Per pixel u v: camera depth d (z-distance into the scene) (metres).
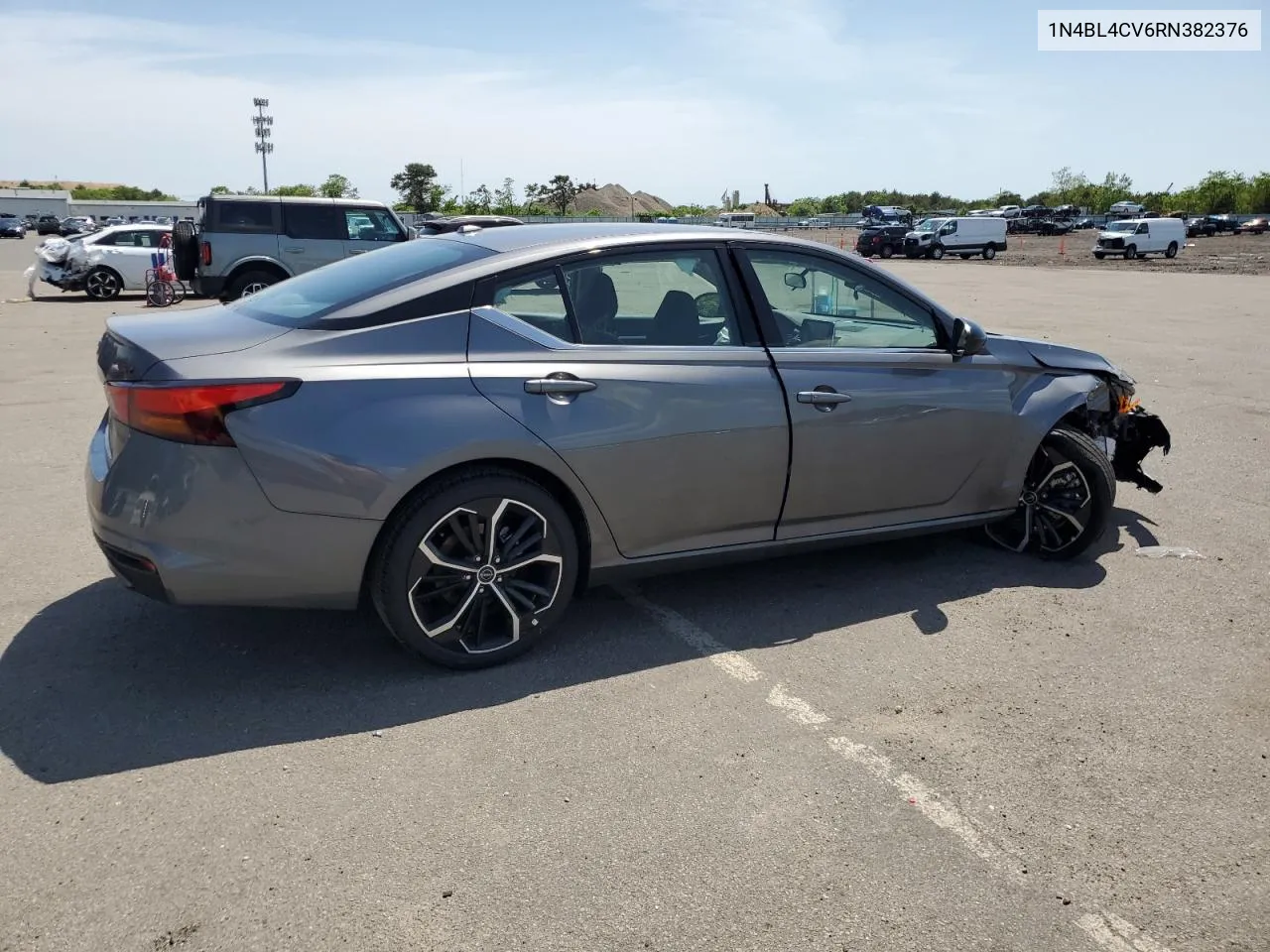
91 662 3.64
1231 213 96.94
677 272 3.94
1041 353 4.89
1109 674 3.72
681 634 4.00
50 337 13.19
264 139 57.09
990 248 48.06
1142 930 2.40
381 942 2.29
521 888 2.49
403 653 3.77
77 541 4.93
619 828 2.73
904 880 2.56
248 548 3.20
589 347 3.69
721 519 3.99
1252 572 4.81
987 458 4.62
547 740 3.18
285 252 16.66
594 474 3.65
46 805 2.77
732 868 2.58
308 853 2.60
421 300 3.48
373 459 3.25
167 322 3.61
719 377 3.88
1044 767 3.09
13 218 68.00
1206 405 9.10
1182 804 2.91
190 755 3.04
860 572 4.74
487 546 3.52
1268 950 2.34
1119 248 44.59
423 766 3.01
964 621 4.19
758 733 3.25
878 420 4.23
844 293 4.30
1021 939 2.36
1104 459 4.72
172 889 2.45
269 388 3.16
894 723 3.34
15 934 2.29
